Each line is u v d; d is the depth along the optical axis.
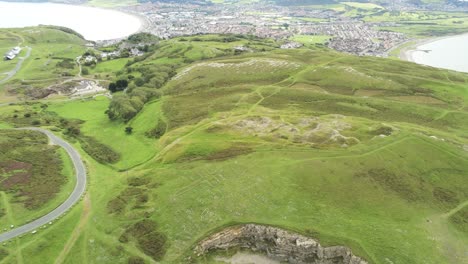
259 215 89.25
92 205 99.12
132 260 80.75
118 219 92.56
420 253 77.62
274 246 83.94
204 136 130.62
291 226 85.50
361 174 101.12
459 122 147.88
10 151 129.25
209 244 84.12
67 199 102.19
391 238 81.38
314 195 94.25
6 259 81.31
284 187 97.12
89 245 85.19
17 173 115.19
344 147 114.25
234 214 90.12
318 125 132.25
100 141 142.38
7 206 98.44
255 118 143.00
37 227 90.75
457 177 101.00
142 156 124.75
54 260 81.38
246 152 114.50
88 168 119.88
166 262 80.25
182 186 101.75
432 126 143.62
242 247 85.69
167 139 132.75
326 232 83.56
